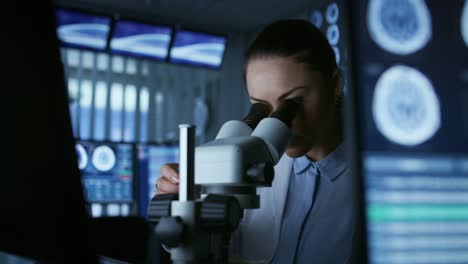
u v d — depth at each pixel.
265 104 0.73
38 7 0.35
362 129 0.42
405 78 0.45
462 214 0.44
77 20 3.89
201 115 5.06
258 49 0.75
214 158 0.51
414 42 0.46
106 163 2.60
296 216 0.86
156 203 0.50
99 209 2.53
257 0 4.37
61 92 0.36
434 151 0.45
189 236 0.47
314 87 0.74
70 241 0.38
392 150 0.43
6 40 0.36
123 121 4.68
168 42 4.24
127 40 4.11
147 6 4.57
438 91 0.46
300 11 4.42
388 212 0.42
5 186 0.39
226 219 0.46
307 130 0.75
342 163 0.83
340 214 0.79
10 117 0.37
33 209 0.39
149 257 0.95
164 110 4.89
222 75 5.18
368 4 0.45
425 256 0.42
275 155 0.55
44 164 0.37
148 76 4.84
